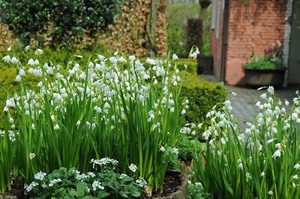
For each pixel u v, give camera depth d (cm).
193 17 2019
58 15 842
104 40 944
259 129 380
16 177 328
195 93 612
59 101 338
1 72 569
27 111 337
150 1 955
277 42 1274
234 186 363
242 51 1296
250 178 360
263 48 1286
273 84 1235
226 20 1303
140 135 327
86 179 304
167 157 336
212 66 1730
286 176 341
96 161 313
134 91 342
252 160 356
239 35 1292
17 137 325
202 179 382
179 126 369
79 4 843
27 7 838
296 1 1335
